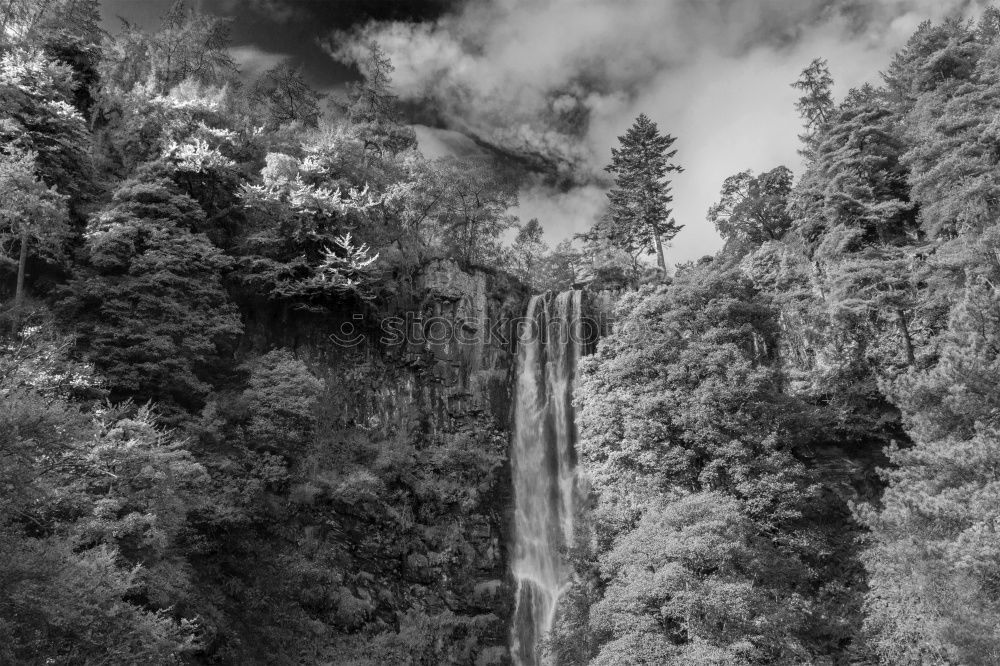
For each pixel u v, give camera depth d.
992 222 35.47
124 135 45.75
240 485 35.91
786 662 28.88
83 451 21.45
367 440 44.88
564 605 38.78
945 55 51.75
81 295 35.78
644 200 77.50
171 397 36.03
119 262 37.09
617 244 76.56
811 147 64.38
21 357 20.52
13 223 31.89
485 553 45.03
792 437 38.56
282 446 39.34
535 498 49.03
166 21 58.47
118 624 18.09
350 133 53.12
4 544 15.20
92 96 48.50
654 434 37.53
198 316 38.47
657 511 33.53
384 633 38.59
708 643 27.36
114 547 22.42
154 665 19.08
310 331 46.28
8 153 34.81
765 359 46.50
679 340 40.84
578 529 42.81
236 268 44.06
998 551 21.14
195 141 44.78
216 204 46.50
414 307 50.97
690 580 28.41
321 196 44.94
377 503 42.47
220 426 36.81
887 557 28.06
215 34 61.53
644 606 29.48
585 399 44.47
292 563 36.69
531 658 43.44
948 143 39.66
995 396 26.66
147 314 36.72
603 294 56.66
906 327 42.75
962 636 22.91
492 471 47.75
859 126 50.19
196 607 30.73
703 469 36.75
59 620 15.91
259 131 49.19
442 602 42.03
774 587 32.38
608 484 40.31
